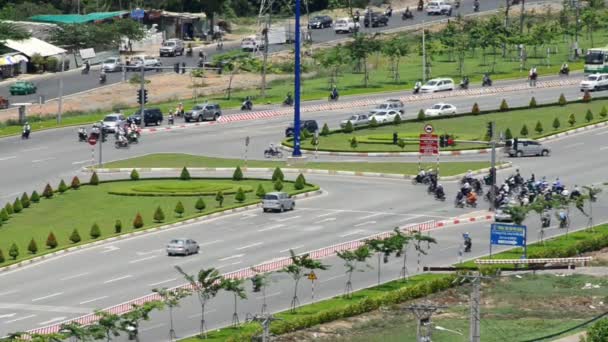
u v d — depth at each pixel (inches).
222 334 6437.0
